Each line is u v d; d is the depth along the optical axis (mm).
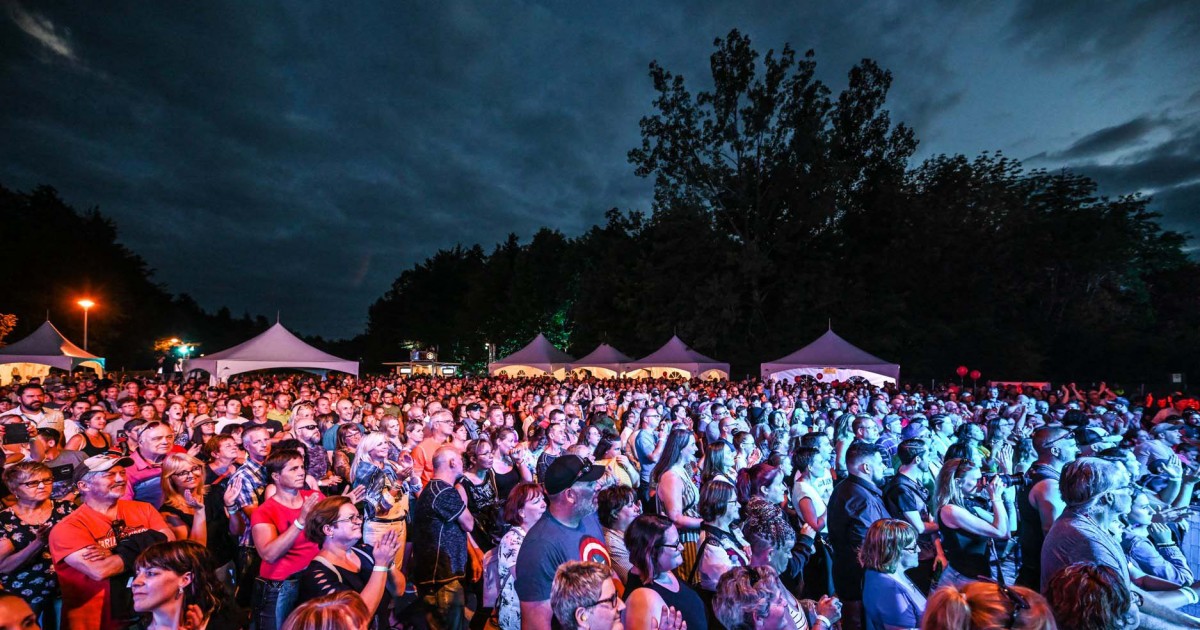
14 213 45750
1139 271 42000
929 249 32781
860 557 3572
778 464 6793
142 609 2760
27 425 5812
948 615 2297
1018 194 37062
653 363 27594
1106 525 3432
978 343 32031
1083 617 2385
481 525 5332
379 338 89125
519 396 15805
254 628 3783
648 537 3010
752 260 33281
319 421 7930
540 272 59656
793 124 35344
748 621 2803
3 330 29781
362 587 3697
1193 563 4988
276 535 3844
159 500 5133
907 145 37531
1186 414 9359
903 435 8531
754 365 33625
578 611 2502
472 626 4820
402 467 5527
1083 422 7258
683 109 36250
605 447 6129
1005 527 4398
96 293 47406
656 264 39938
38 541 3805
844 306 33500
